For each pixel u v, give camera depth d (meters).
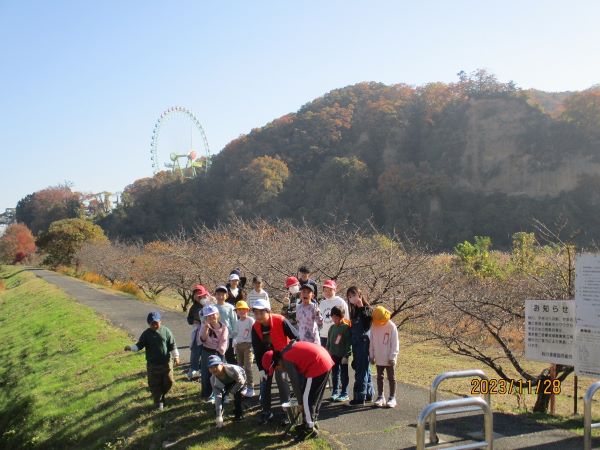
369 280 13.89
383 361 7.56
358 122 84.19
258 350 7.05
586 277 6.51
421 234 54.09
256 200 66.81
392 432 6.61
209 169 86.94
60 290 30.58
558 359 6.91
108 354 13.20
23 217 118.50
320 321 7.66
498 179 69.12
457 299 10.98
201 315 8.31
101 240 52.72
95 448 7.84
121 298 26.05
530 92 82.75
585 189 62.62
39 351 16.27
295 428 6.50
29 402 11.58
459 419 7.14
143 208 79.69
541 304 7.06
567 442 6.28
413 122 82.19
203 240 25.25
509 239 57.34
